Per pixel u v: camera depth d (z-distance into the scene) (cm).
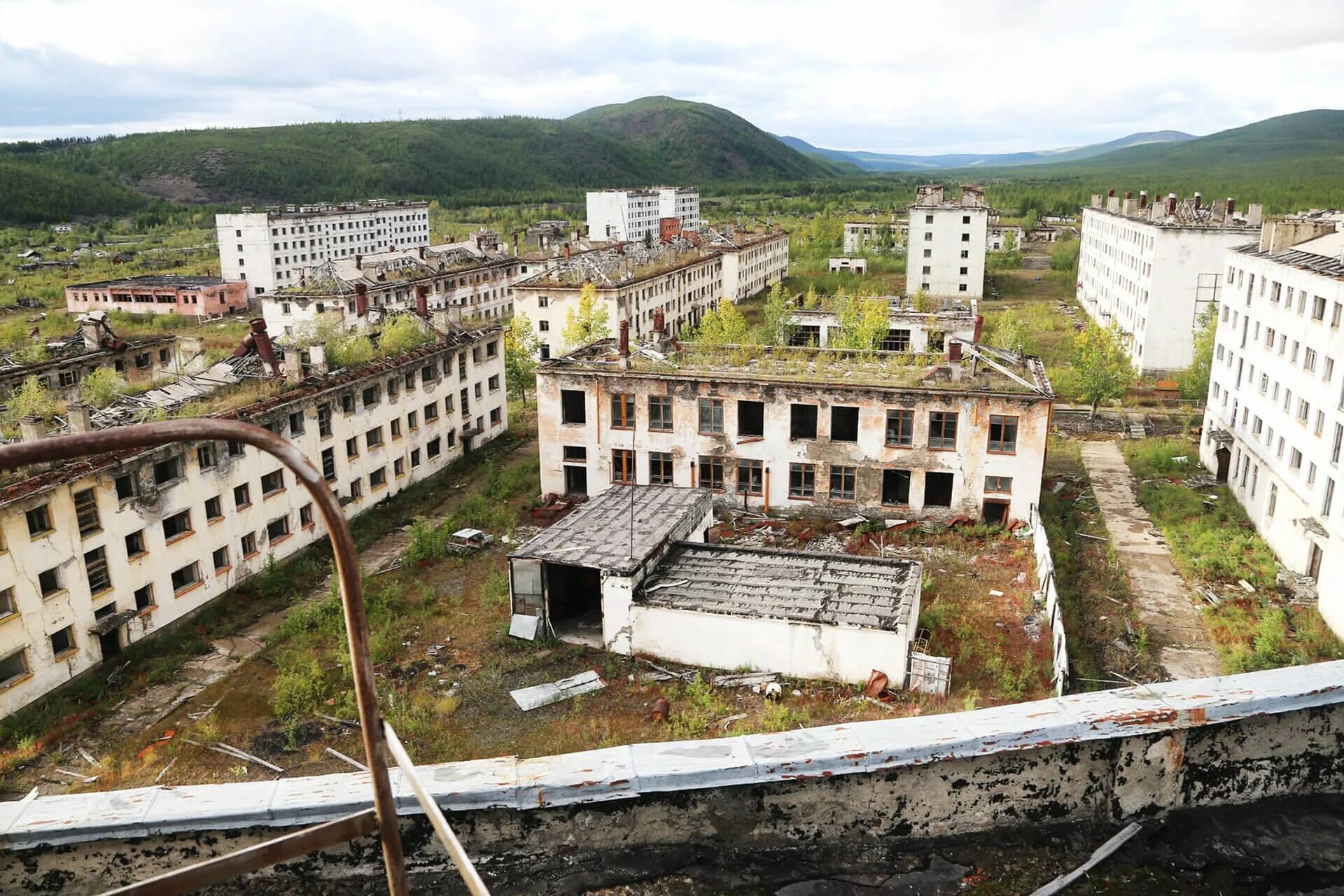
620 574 3105
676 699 2916
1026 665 3014
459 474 5359
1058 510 4519
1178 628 3378
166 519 3447
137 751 2748
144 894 471
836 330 7738
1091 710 710
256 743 2773
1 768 2655
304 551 4181
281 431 4034
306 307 8738
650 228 19238
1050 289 12344
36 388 3678
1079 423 6022
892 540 4150
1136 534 4256
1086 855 697
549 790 693
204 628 3509
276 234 12850
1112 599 3591
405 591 3747
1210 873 677
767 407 4359
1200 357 6272
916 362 4466
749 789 712
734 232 12506
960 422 4156
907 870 696
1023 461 4122
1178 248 7175
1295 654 3102
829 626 2919
